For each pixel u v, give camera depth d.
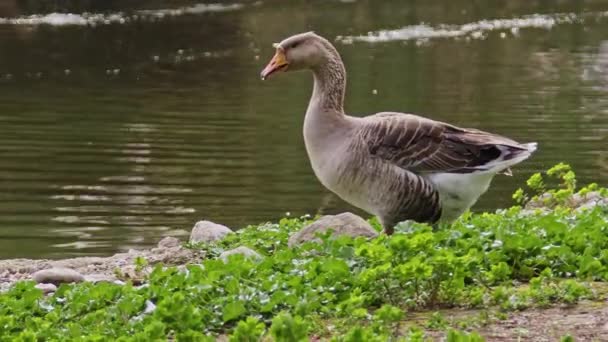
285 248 10.76
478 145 10.30
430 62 39.72
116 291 8.68
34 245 15.54
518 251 8.95
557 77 35.34
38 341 7.61
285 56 10.91
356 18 53.69
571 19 53.56
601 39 46.00
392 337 7.07
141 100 30.45
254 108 29.14
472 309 7.95
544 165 21.38
